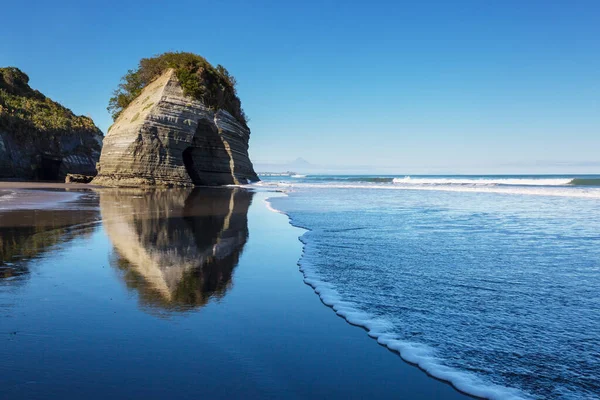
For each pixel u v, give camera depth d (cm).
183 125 3597
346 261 655
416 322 397
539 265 617
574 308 429
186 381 289
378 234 915
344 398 270
